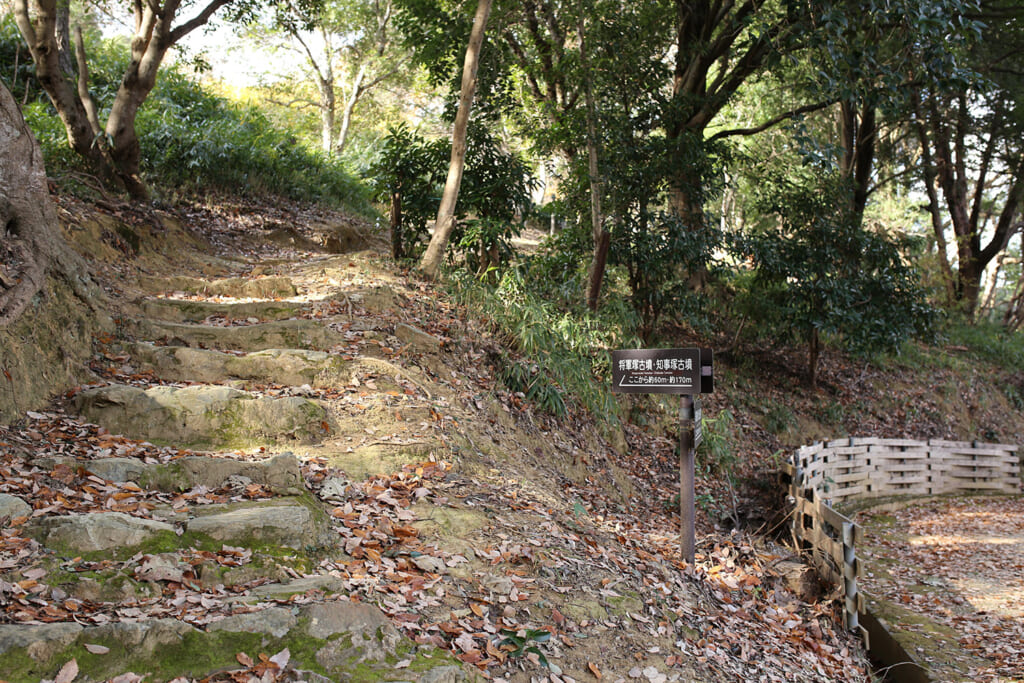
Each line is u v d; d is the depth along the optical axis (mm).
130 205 9992
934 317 13578
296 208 14242
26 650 2508
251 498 4086
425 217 10234
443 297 8680
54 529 3262
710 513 8031
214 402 5125
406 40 11820
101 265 7727
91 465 3988
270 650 2828
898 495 12492
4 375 4418
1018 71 16391
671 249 11148
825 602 5812
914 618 6949
